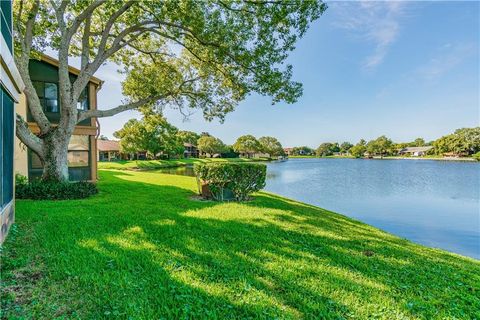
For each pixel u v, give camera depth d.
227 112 12.16
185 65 11.85
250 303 2.71
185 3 8.50
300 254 4.31
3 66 3.62
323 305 2.80
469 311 2.96
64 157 8.61
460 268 4.55
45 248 3.73
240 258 3.90
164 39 11.55
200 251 4.05
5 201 4.07
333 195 16.55
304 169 41.38
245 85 10.37
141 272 3.21
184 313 2.44
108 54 9.29
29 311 2.32
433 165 49.75
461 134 71.44
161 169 34.34
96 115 9.40
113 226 5.04
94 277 2.96
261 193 11.90
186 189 11.45
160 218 5.88
